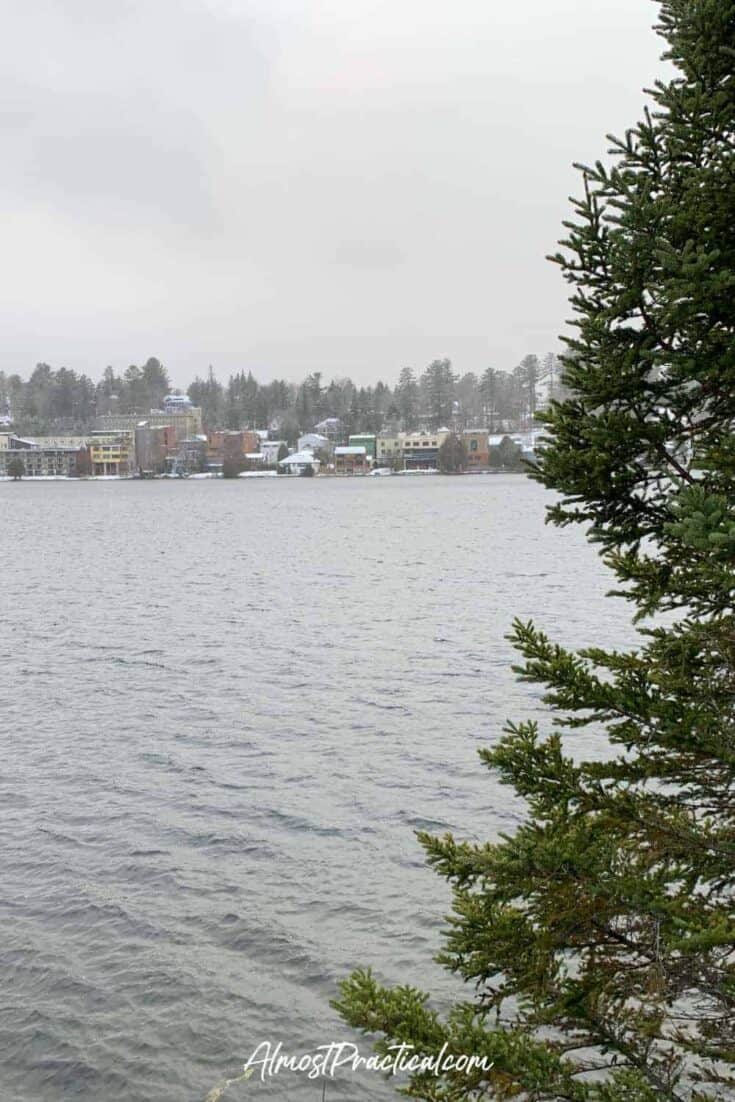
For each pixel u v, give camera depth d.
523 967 4.46
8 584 51.09
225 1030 10.34
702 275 4.03
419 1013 4.34
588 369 4.47
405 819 15.82
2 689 25.80
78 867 14.17
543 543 70.56
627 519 4.77
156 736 21.00
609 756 18.45
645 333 4.36
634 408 4.51
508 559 59.16
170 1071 9.73
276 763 18.89
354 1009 4.38
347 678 26.30
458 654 29.14
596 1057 8.97
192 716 22.67
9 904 13.04
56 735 21.17
